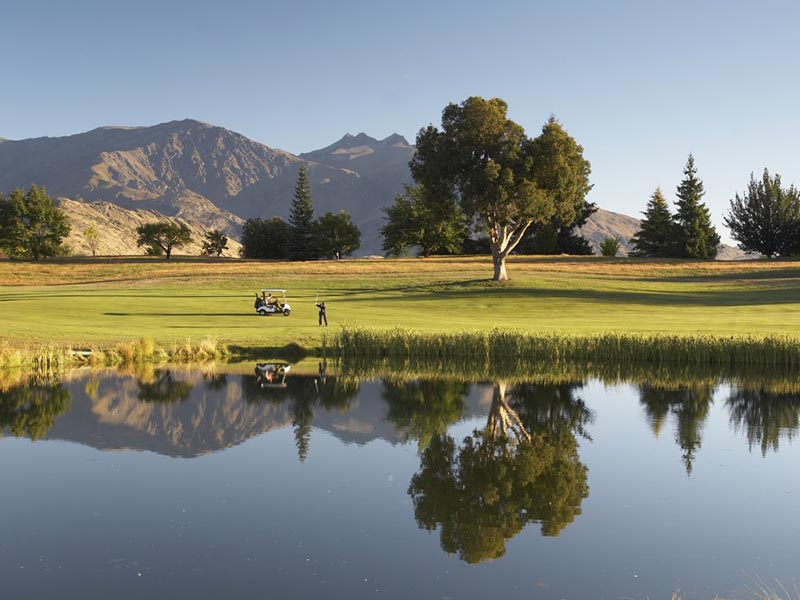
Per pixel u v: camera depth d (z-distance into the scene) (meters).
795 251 132.00
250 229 173.25
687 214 136.25
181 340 39.00
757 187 134.75
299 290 72.12
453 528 13.05
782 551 12.06
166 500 14.37
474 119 68.62
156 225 145.88
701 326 45.88
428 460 18.06
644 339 37.12
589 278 81.94
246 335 41.62
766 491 15.52
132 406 24.39
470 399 26.91
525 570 11.18
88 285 78.38
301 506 14.12
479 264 95.06
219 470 16.72
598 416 23.95
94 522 13.02
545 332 39.88
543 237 127.75
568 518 13.69
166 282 78.50
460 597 10.10
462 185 71.12
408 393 28.05
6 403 24.50
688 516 13.85
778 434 21.23
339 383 30.28
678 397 27.66
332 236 162.62
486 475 16.72
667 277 85.06
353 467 17.27
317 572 10.95
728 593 10.36
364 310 56.91
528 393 28.38
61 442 19.23
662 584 10.69
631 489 15.66
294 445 19.42
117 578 10.59
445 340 37.97
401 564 11.33
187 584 10.44
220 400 25.86
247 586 10.38
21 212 141.38
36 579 10.54
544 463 17.94
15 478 15.73
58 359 33.62
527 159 68.00
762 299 65.56
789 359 35.25
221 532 12.62
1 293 66.81
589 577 10.92
